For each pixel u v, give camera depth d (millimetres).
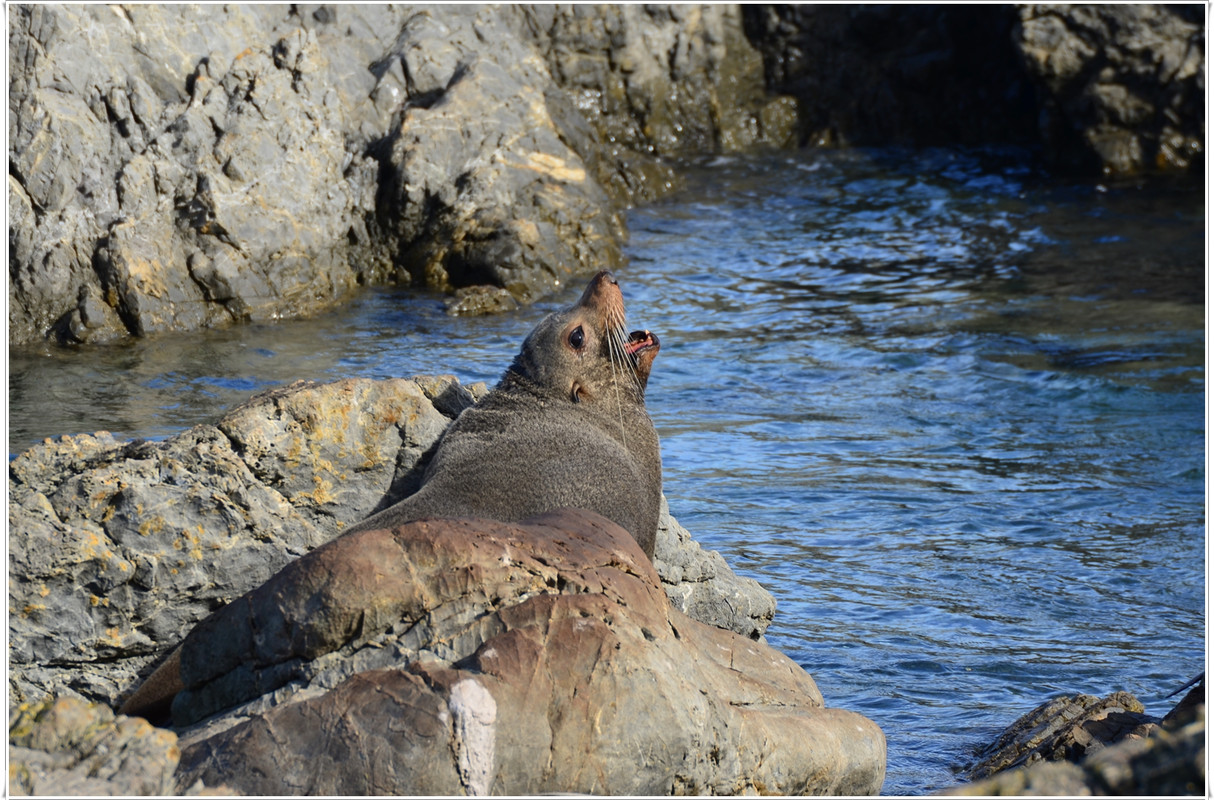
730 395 63062
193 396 58281
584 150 97500
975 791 18719
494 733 18438
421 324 71250
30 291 67000
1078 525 48531
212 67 76500
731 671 23719
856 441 57188
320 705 18766
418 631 20328
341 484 27172
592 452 27031
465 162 81938
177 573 25109
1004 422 59531
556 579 21203
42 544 24234
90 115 72000
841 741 22688
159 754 18578
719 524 47750
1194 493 51562
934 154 119500
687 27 118375
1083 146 111562
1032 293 79625
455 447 26500
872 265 86875
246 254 71438
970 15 122062
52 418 54781
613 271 83688
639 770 19328
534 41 112312
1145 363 66188
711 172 113438
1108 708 30531
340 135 80438
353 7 90875
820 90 125000
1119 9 108125
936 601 41750
